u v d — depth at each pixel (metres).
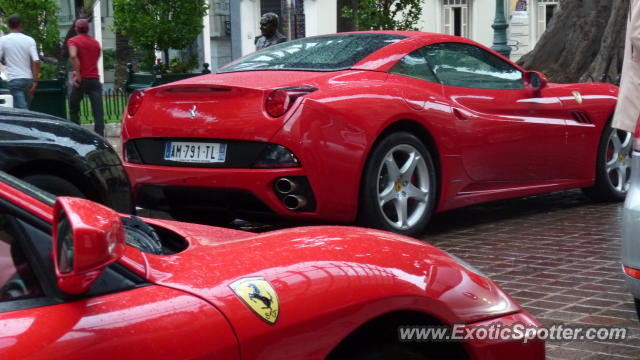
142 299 2.00
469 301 2.50
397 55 6.35
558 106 7.25
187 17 18.19
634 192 3.78
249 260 2.27
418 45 6.51
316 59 6.35
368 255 2.42
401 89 6.12
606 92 7.73
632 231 3.71
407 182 6.14
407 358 2.41
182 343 1.97
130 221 2.64
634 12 4.73
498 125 6.73
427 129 6.24
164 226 2.84
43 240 1.97
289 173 5.51
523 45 30.91
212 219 6.68
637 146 3.78
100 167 5.09
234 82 5.82
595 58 14.39
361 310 2.25
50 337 1.84
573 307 4.60
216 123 5.66
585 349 3.93
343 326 2.22
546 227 6.85
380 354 2.37
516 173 6.97
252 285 2.15
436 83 6.48
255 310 2.10
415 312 2.39
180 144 5.88
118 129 15.11
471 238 6.46
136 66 29.12
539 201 8.15
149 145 6.04
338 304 2.22
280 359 2.11
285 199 5.60
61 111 14.12
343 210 5.75
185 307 2.02
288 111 5.51
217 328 2.03
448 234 6.62
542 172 7.20
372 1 14.29
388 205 6.21
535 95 7.14
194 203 5.97
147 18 17.95
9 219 1.96
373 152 5.88
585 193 7.94
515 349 2.56
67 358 1.83
